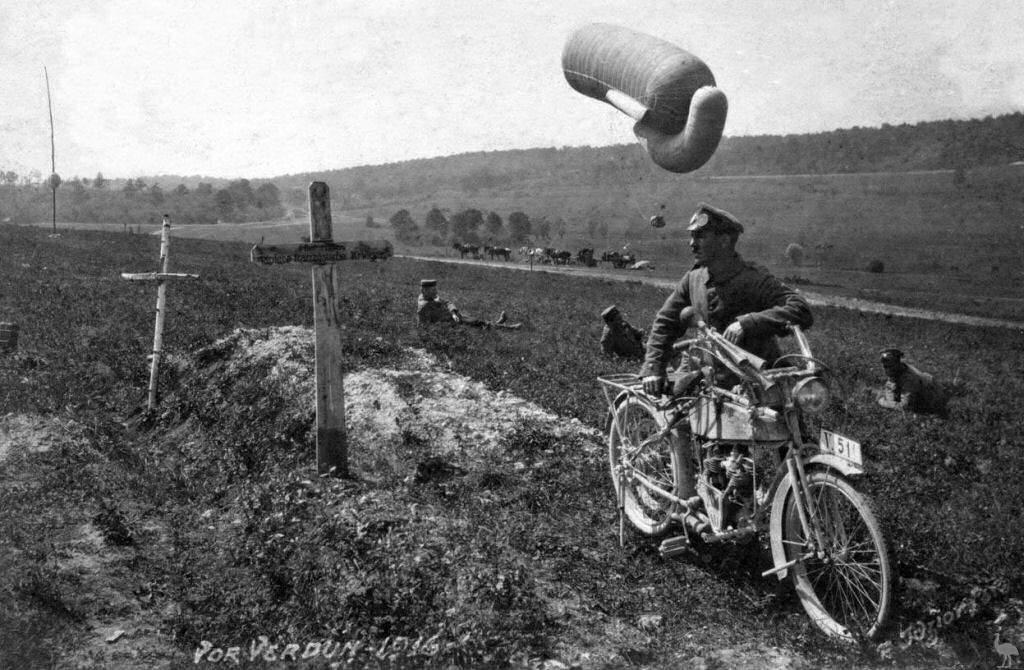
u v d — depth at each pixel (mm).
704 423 4641
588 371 10039
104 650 4086
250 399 7980
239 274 21719
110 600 4566
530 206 158375
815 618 4105
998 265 76500
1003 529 5410
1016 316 37219
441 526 5141
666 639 4074
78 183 142625
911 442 7926
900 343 20906
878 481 6410
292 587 4535
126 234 41531
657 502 5309
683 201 139875
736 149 176125
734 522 4543
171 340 10367
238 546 5012
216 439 7234
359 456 6727
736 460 4465
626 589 4566
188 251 33188
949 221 112500
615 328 11922
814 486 4184
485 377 9039
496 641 3955
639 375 5203
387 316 14023
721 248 4707
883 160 162375
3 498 5730
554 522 5430
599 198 152125
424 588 4332
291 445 7004
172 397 8273
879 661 3775
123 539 5293
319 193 5938
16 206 65250
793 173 160125
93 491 6000
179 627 4242
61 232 38375
